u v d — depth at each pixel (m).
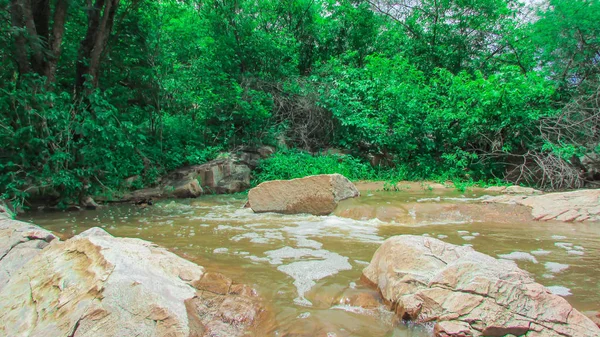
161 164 9.27
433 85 11.53
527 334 1.96
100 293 2.17
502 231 4.73
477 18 13.91
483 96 9.57
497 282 2.20
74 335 1.95
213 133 11.02
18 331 2.12
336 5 15.42
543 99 9.98
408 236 2.98
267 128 11.64
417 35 14.73
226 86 11.14
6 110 6.33
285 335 2.11
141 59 9.50
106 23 8.02
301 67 15.04
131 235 4.60
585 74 11.44
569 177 9.23
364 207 5.95
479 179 9.85
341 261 3.46
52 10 8.23
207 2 12.57
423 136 10.49
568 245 4.01
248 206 6.77
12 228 3.63
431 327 2.14
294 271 3.15
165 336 1.99
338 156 10.83
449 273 2.35
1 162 6.34
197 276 2.80
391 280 2.56
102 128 6.84
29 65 6.89
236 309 2.39
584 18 10.97
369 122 10.35
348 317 2.32
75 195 6.84
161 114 10.08
